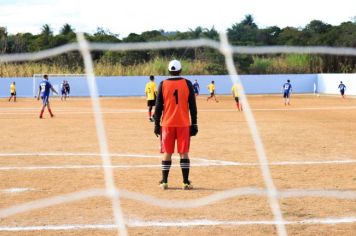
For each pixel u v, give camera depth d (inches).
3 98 3129.9
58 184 589.3
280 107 2164.1
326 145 925.2
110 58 3671.3
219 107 2201.0
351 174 647.8
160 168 691.4
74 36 3639.3
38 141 989.8
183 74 3673.7
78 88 3353.8
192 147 902.4
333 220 438.6
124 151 855.1
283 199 514.3
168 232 403.2
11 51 3417.8
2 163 734.5
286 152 840.9
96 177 629.9
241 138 1039.0
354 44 3521.2
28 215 454.6
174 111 554.9
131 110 1989.4
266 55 3998.5
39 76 3321.9
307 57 3900.1
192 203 498.9
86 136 1077.1
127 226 419.8
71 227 417.1
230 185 581.9
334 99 2918.3
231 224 426.0
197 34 3134.8
